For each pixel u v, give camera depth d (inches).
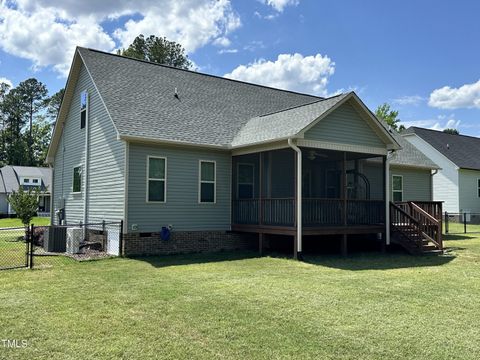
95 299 288.4
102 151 575.8
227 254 535.8
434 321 246.4
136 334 219.5
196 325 233.3
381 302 287.6
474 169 1222.3
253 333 221.5
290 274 389.4
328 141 517.0
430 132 1327.5
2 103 2581.2
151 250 517.3
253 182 631.8
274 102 766.5
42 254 510.3
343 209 544.7
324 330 227.6
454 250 588.7
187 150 553.6
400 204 605.6
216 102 671.1
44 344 206.2
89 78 633.6
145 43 1651.1
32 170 1859.0
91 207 601.6
